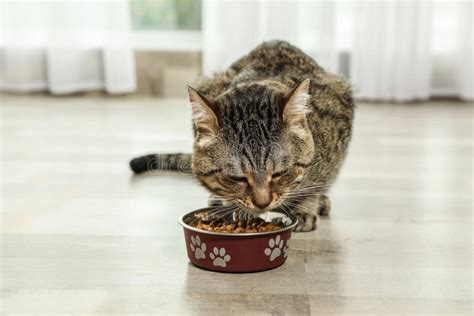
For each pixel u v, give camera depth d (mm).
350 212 1171
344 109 1164
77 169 1448
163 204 1211
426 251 1001
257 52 1236
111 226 1097
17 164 1487
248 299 848
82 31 2402
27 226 1094
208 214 991
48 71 2422
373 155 1585
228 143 942
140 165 1410
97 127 1914
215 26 2303
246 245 902
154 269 932
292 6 2252
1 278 907
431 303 845
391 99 2371
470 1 2254
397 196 1265
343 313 818
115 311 823
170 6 2568
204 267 928
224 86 1135
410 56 2301
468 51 2289
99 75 2471
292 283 890
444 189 1312
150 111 2199
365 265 949
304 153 980
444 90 2410
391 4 2270
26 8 2373
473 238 1053
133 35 2566
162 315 814
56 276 913
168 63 2463
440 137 1793
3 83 2480
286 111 959
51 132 1837
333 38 2268
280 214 1070
